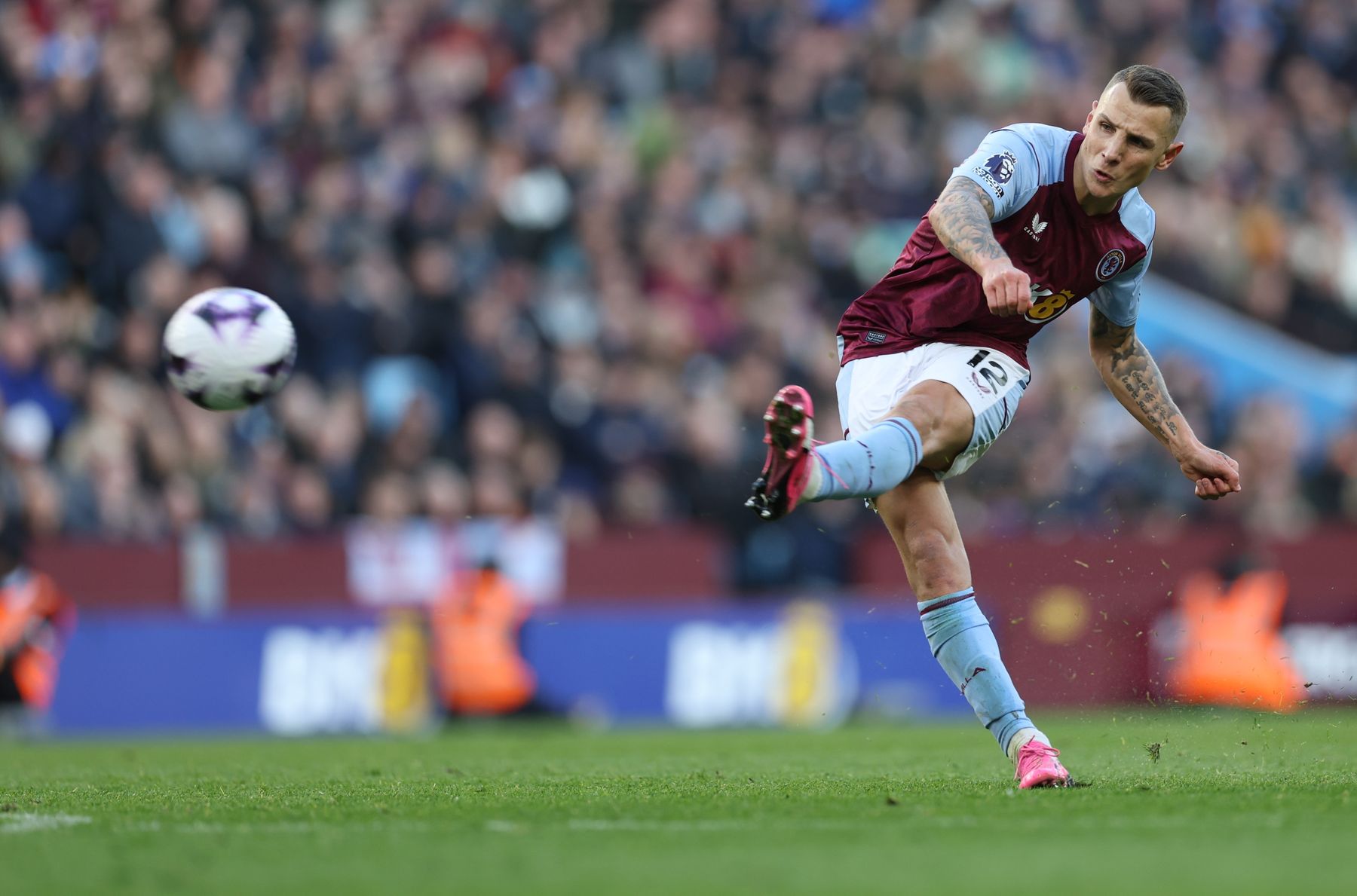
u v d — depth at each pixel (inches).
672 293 2132.1
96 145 1867.6
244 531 1660.9
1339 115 2834.6
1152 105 671.1
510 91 2268.7
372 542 1604.3
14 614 1492.4
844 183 2381.9
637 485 1878.7
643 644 1644.9
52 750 1229.7
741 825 553.6
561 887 422.6
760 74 2464.3
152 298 1807.3
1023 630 1706.4
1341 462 2121.1
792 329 2160.4
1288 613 1754.4
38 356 1723.7
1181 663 1716.3
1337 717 1545.3
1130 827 535.5
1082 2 2726.4
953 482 1910.7
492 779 815.1
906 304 729.6
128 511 1630.2
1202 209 2512.3
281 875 448.1
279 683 1540.4
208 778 848.9
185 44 2011.6
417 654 1585.9
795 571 1806.1
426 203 2020.2
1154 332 2370.8
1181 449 759.1
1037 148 698.8
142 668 1512.1
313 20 2148.1
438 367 1914.4
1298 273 2618.1
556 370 1947.6
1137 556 1734.7
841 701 1684.3
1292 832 521.0
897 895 406.9
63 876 452.1
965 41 2576.3
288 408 1754.4
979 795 657.6
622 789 727.1
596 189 2177.7
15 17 1973.4
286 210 1955.0
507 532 1644.9
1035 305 720.3
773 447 606.5
